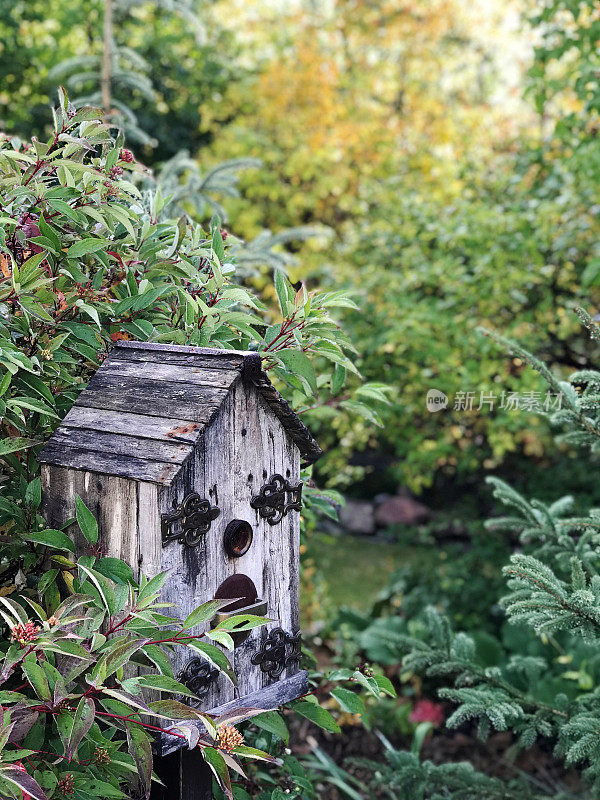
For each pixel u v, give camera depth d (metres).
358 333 4.84
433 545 6.32
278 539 1.90
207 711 1.73
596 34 4.08
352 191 8.54
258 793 2.23
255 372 1.72
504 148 6.38
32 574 1.90
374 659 4.51
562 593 2.19
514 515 5.28
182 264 1.96
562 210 4.63
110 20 3.65
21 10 8.95
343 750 4.08
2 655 1.54
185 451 1.58
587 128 4.46
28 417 1.90
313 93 9.13
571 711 2.51
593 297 4.89
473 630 4.78
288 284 1.96
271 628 1.90
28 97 9.04
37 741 1.57
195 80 8.78
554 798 3.15
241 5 11.18
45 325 1.84
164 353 1.81
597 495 5.22
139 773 1.54
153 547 1.61
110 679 1.65
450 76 12.27
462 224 4.88
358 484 8.61
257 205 8.10
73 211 1.80
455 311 4.80
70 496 1.72
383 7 10.75
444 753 4.15
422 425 5.07
